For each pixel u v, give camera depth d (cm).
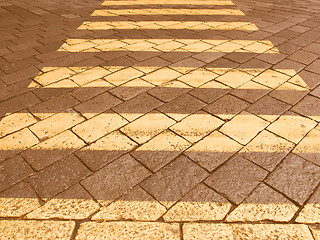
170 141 254
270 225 183
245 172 222
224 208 195
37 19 600
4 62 405
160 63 395
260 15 595
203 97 316
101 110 298
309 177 216
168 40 473
